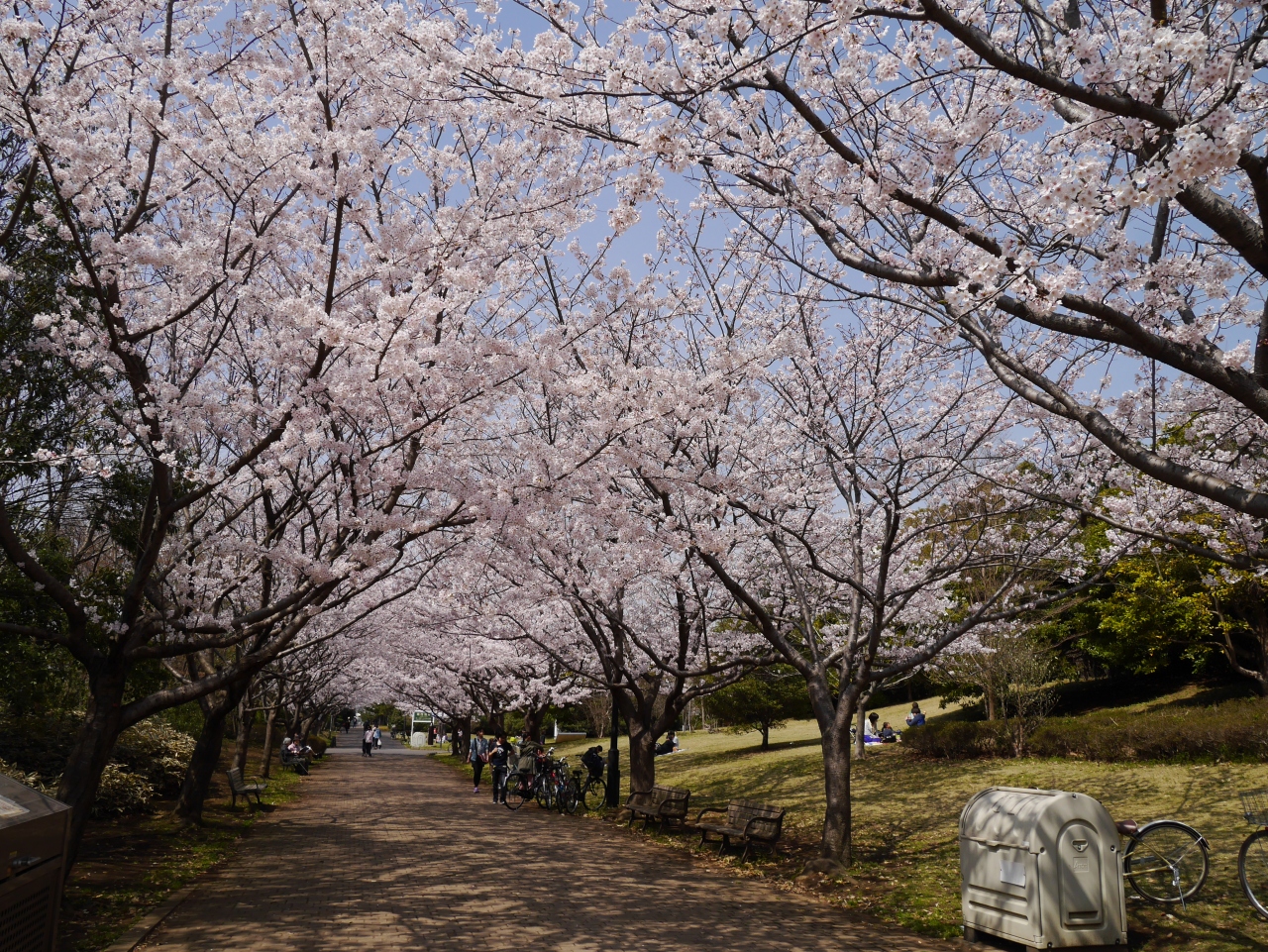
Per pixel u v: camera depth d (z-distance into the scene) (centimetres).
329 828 1477
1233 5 454
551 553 1176
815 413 1063
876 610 1023
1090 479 977
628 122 616
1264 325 520
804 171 599
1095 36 457
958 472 1032
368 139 723
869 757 2050
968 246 746
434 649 2214
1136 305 622
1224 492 471
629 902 888
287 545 1072
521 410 1299
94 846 1117
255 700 2130
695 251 1078
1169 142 452
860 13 470
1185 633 1811
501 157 769
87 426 912
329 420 869
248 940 708
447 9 664
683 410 823
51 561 917
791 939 745
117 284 792
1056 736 1661
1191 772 1332
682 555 1238
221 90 711
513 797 2114
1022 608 1021
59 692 1212
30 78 684
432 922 784
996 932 717
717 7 523
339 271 897
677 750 3072
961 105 700
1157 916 765
